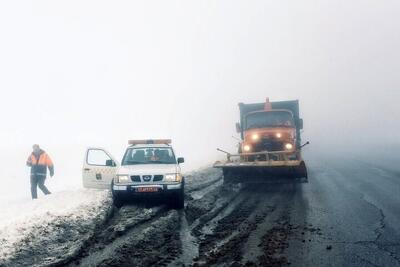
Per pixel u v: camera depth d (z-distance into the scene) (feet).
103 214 26.27
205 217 25.71
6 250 18.60
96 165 36.70
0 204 37.63
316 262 16.30
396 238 19.33
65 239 20.95
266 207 28.66
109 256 17.98
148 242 19.99
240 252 18.03
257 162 37.22
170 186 29.01
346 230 21.13
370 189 35.01
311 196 32.81
